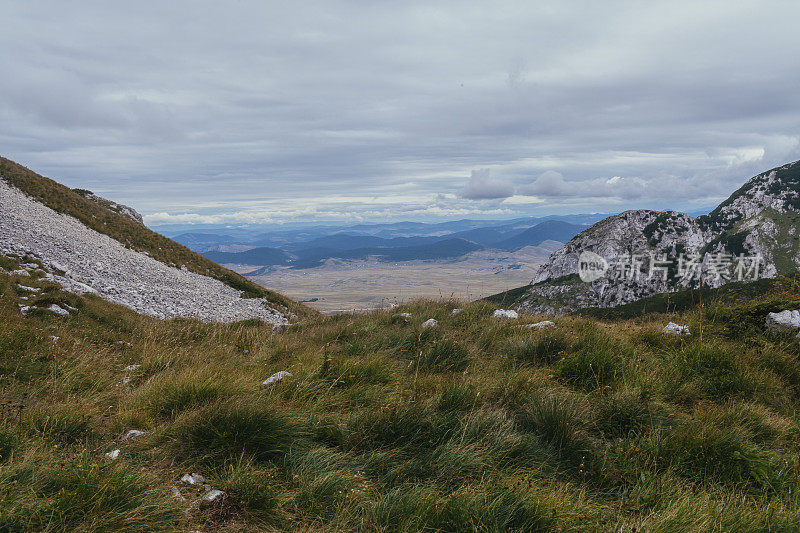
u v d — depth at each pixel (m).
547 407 4.75
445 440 4.29
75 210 37.88
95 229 36.91
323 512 3.38
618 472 3.97
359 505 3.39
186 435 4.25
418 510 3.26
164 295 26.75
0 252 19.59
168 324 14.07
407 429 4.43
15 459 3.56
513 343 7.86
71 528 2.89
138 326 13.23
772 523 3.28
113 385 6.52
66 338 9.16
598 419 4.83
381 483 3.74
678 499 3.53
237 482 3.52
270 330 13.52
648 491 3.64
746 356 6.80
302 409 4.90
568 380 6.08
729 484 3.88
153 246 40.16
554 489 3.67
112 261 29.58
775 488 3.81
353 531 3.20
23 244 23.25
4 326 8.08
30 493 3.09
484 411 4.79
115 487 3.17
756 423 4.91
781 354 6.89
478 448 4.15
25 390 5.62
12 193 33.22
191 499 3.39
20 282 15.13
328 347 8.63
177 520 3.12
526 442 4.26
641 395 5.19
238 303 32.47
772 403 5.70
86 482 3.15
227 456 4.04
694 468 4.07
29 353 7.05
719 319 8.84
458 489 3.52
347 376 6.03
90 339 10.15
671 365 6.51
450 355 7.44
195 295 30.23
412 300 13.45
